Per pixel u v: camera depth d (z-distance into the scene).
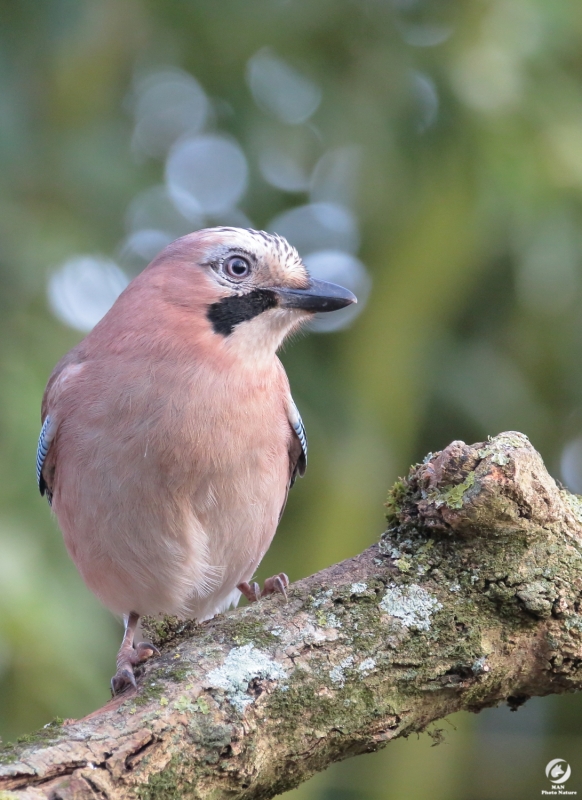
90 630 9.18
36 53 11.07
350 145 11.86
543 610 5.44
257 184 12.38
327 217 12.53
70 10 10.74
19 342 9.83
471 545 5.58
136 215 11.89
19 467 9.23
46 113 11.40
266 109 12.28
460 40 11.22
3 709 8.86
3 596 8.66
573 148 10.67
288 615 5.51
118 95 11.95
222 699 5.13
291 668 5.30
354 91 11.81
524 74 10.93
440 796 10.66
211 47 11.95
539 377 12.22
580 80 11.43
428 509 5.61
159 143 12.47
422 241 11.71
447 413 12.17
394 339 11.65
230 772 5.06
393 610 5.48
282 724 5.23
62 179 10.99
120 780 4.78
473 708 5.71
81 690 9.00
